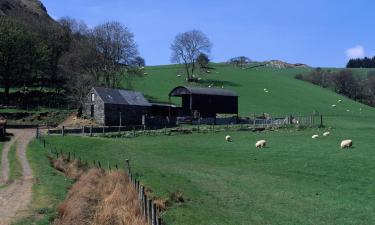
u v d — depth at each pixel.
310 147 55.94
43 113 104.88
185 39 168.00
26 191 32.16
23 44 117.56
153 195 31.61
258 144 59.22
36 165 45.34
